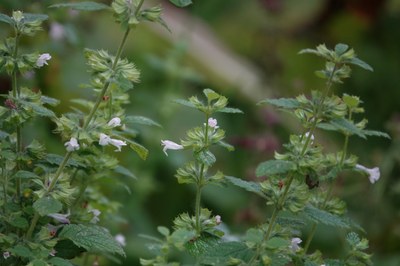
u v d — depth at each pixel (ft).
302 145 9.07
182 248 9.53
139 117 10.82
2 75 17.79
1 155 9.61
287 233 9.34
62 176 9.43
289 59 31.60
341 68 9.36
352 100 9.69
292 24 33.12
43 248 9.18
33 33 9.57
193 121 24.86
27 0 16.69
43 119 18.21
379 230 20.77
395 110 30.19
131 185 20.30
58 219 10.02
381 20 33.32
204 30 32.76
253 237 8.57
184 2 8.81
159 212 23.15
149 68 25.07
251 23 34.27
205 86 28.30
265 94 27.43
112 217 12.82
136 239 20.26
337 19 33.32
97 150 10.02
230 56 30.96
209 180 9.42
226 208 23.54
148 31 27.45
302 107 9.23
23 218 9.43
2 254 9.66
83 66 21.95
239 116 26.58
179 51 22.08
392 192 20.03
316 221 9.08
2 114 9.48
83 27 22.91
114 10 8.93
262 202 20.03
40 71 20.54
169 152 21.89
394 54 32.50
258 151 21.48
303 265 9.68
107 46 25.54
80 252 10.17
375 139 27.32
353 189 20.18
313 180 9.04
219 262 8.75
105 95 10.61
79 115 10.72
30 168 10.67
